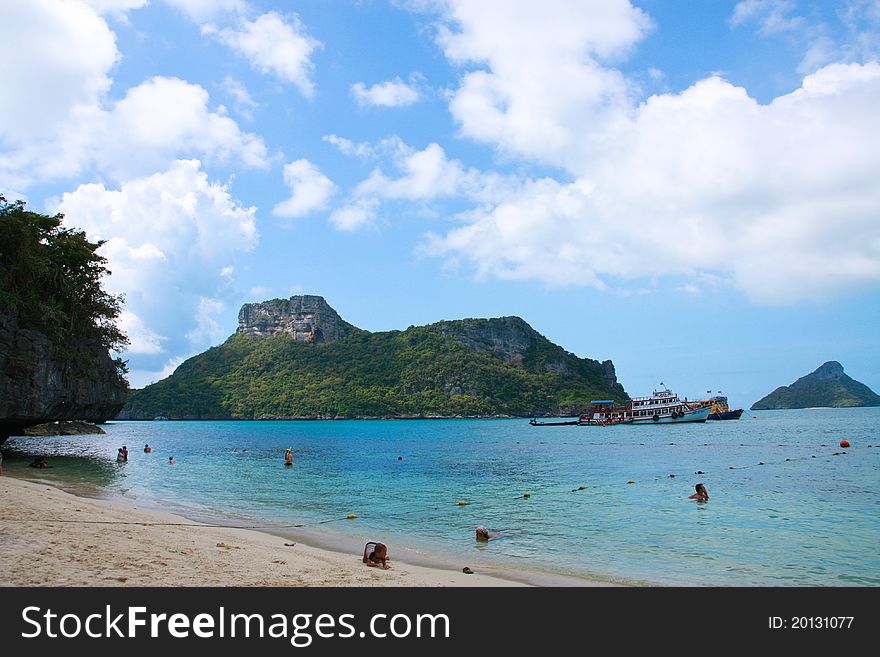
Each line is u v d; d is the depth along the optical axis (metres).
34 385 49.88
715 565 17.19
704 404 149.12
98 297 66.81
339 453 72.62
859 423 144.62
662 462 53.97
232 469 51.12
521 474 45.88
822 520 24.31
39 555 13.98
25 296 53.16
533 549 19.41
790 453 62.31
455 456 66.75
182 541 17.62
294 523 24.44
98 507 24.36
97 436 115.88
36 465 45.88
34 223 62.03
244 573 13.99
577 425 167.62
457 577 15.23
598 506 28.69
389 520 25.34
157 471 47.56
